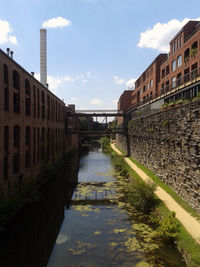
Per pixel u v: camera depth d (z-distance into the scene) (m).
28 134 18.30
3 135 13.23
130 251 9.48
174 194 14.29
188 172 12.23
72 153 42.75
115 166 31.69
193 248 8.07
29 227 13.02
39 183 19.19
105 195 17.97
